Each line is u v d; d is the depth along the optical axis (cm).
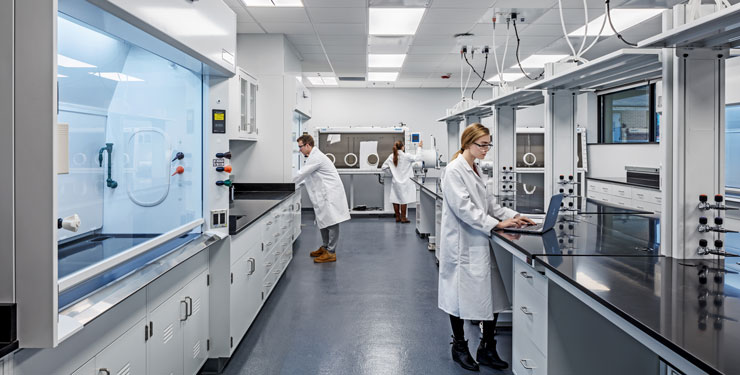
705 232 158
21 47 88
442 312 289
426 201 521
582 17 385
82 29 149
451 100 803
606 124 681
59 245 157
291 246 418
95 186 172
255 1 350
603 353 164
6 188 89
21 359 91
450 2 349
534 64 587
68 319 100
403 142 704
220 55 188
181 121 204
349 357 225
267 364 218
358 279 363
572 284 133
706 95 156
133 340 137
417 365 217
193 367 191
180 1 149
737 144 360
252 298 257
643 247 177
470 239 205
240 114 356
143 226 194
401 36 450
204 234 204
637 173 512
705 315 103
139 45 153
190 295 188
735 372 75
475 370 211
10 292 89
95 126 171
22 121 88
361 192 806
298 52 520
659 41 146
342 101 798
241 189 438
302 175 403
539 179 715
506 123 375
